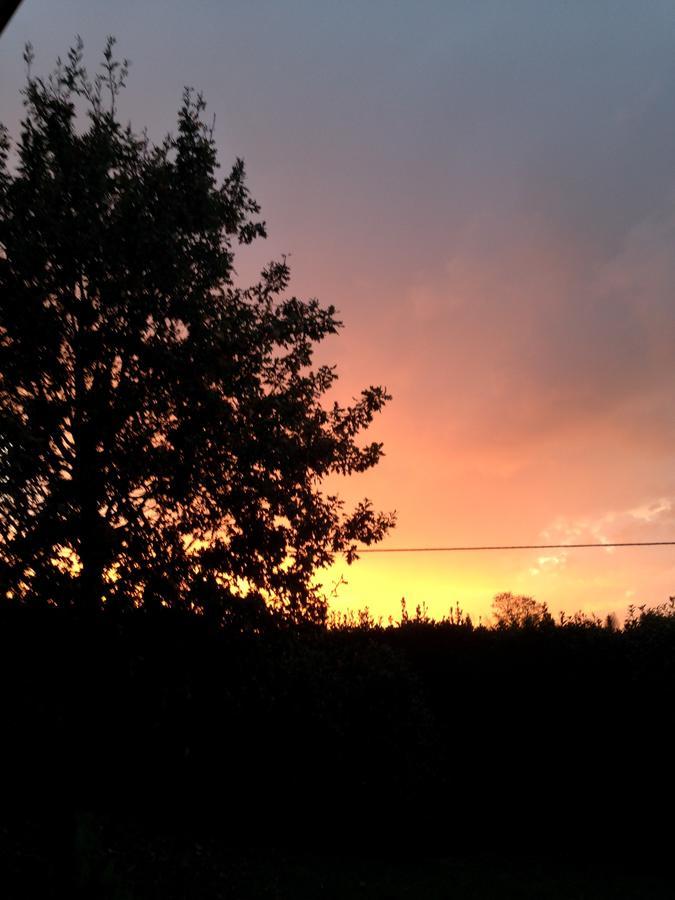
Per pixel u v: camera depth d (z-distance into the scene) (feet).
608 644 47.26
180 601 26.61
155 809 42.78
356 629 53.88
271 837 43.06
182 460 26.84
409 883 36.06
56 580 25.12
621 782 45.14
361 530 31.63
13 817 34.27
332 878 36.06
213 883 33.01
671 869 41.60
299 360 31.81
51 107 28.07
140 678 26.55
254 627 28.63
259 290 32.14
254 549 28.58
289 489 29.60
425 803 43.86
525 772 47.16
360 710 43.57
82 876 26.43
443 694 49.52
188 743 35.60
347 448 32.65
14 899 26.23
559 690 47.29
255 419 28.17
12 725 28.55
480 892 35.14
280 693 33.01
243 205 31.40
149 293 27.35
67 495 25.25
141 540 26.20
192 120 30.01
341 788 42.52
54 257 26.30
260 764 42.75
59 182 26.53
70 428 26.63
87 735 27.91
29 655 25.36
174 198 28.25
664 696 44.80
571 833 46.03
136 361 27.27
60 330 26.30
